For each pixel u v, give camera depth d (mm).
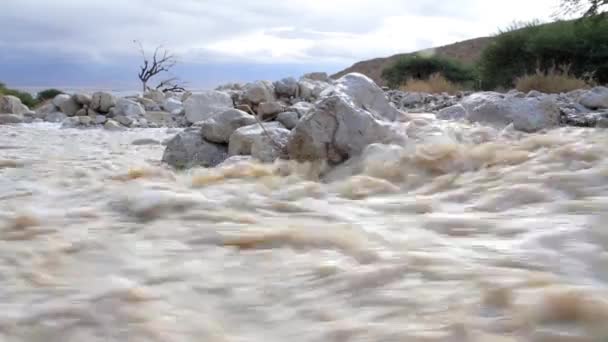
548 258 2963
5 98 17109
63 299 2771
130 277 3035
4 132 13305
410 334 2260
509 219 3705
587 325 2199
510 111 8039
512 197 4117
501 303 2430
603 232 3215
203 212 4184
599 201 3752
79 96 16844
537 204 3926
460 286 2645
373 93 7641
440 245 3297
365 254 3164
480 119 8227
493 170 4844
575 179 4188
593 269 2822
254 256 3279
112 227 3947
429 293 2602
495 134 6605
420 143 5836
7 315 2629
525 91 17203
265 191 4855
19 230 3885
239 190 4863
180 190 4793
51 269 3184
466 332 2230
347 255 3201
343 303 2621
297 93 16906
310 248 3359
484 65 23578
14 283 2988
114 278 2996
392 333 2289
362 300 2627
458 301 2492
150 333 2428
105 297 2750
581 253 2990
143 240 3643
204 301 2729
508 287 2539
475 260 2994
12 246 3564
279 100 16703
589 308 2268
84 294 2818
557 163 4676
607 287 2592
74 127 15070
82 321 2557
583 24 21172
